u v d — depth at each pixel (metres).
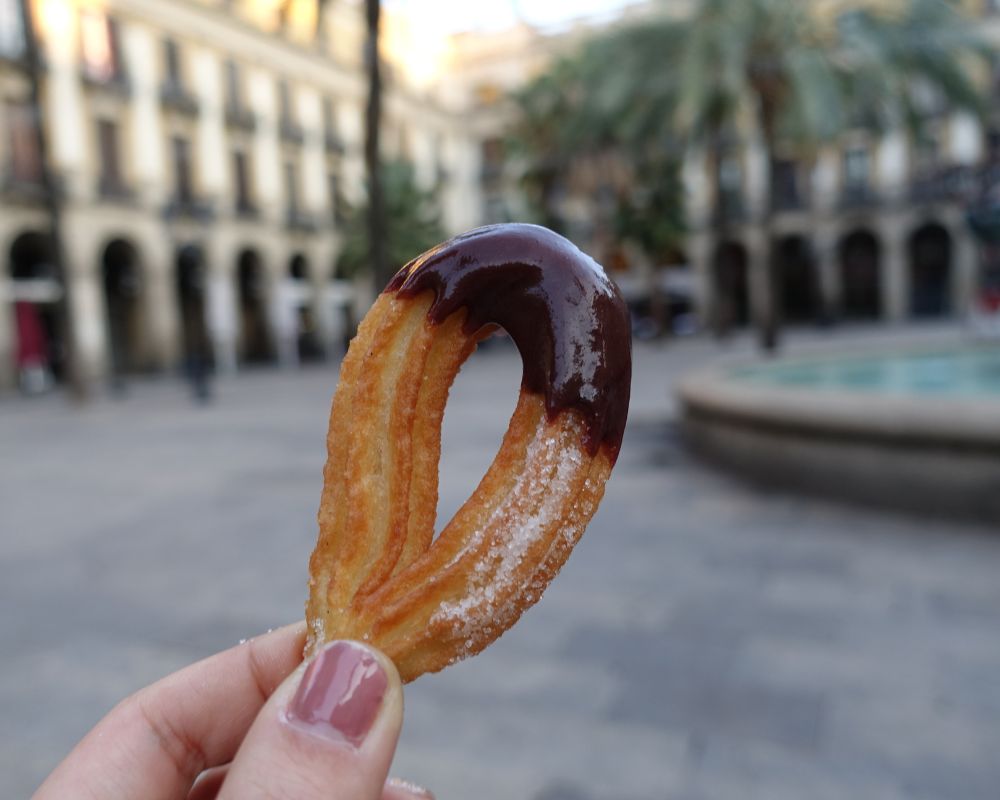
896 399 5.46
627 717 2.98
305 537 5.73
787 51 14.76
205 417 14.98
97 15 25.86
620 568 4.68
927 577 4.23
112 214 26.36
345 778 0.85
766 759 2.68
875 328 34.19
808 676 3.22
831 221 37.47
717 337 32.38
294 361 33.50
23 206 23.98
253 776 0.85
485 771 2.68
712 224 38.19
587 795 2.54
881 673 3.22
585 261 0.92
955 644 3.43
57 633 4.09
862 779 2.55
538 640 3.71
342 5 35.22
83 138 25.39
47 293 24.70
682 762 2.69
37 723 3.16
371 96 9.49
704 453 7.72
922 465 5.30
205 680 1.15
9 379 23.78
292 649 1.19
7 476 9.18
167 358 28.28
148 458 10.04
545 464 0.90
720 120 17.86
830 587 4.18
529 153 30.86
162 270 28.08
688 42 14.95
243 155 31.56
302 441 10.96
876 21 14.63
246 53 31.17
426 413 0.93
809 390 6.33
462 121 43.28
